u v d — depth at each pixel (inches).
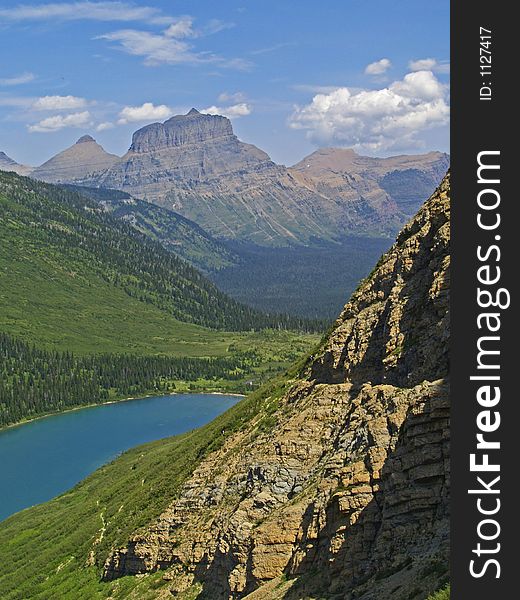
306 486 2768.2
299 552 2394.2
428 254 2962.6
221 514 3179.1
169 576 3282.5
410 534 1988.2
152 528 3587.6
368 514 2146.9
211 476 3619.6
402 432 2202.3
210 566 3002.0
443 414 2068.2
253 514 2844.5
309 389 3400.6
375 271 3403.1
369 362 3011.8
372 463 2212.1
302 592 2206.0
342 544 2160.4
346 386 3038.9
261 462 3004.4
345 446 2501.2
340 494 2218.3
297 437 2992.1
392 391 2524.6
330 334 3693.4
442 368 2409.0
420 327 2691.9
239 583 2603.3
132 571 3627.0
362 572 2057.1
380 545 2027.6
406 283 3004.4
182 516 3540.8
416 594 1697.8
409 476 2080.5
